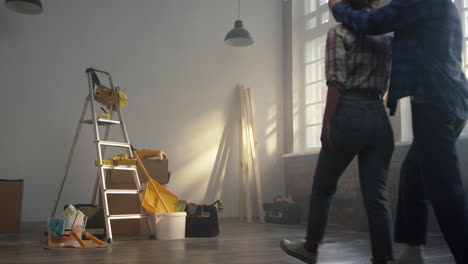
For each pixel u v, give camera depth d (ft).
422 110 5.54
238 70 21.44
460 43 5.70
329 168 5.91
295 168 20.79
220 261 8.19
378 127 5.60
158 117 19.44
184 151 19.80
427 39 5.53
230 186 20.63
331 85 5.49
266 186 21.35
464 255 5.31
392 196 14.92
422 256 6.63
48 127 17.48
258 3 22.26
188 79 20.26
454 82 5.51
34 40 17.60
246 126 20.79
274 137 21.89
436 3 5.53
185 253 9.29
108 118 13.01
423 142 5.53
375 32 5.54
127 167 12.26
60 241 10.33
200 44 20.71
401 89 5.60
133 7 19.51
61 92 17.81
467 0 14.70
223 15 21.38
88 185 17.85
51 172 17.37
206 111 20.48
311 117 21.31
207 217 12.71
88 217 12.92
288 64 22.22
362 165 5.81
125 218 11.83
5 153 16.76
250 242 11.44
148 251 9.59
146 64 19.49
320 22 21.12
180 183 19.56
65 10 18.21
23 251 9.46
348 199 16.66
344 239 12.29
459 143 13.52
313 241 6.15
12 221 13.34
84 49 18.39
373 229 5.58
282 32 22.71
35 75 17.48
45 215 17.12
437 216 5.49
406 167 6.66
